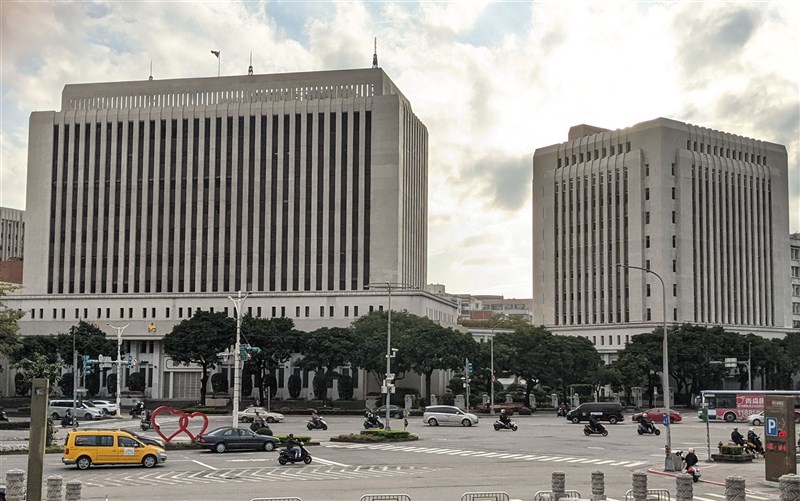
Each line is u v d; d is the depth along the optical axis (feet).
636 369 409.49
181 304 462.60
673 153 515.09
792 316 578.66
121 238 479.00
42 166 488.85
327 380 391.45
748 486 143.02
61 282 481.87
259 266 465.88
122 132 485.97
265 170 472.03
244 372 402.31
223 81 490.90
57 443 205.26
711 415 334.85
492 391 374.02
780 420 144.66
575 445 218.79
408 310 437.99
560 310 556.92
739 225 540.52
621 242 524.11
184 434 241.35
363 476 149.59
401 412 334.65
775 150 569.64
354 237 459.32
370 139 464.24
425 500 119.34
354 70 480.64
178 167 479.41
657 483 145.79
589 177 547.08
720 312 520.83
